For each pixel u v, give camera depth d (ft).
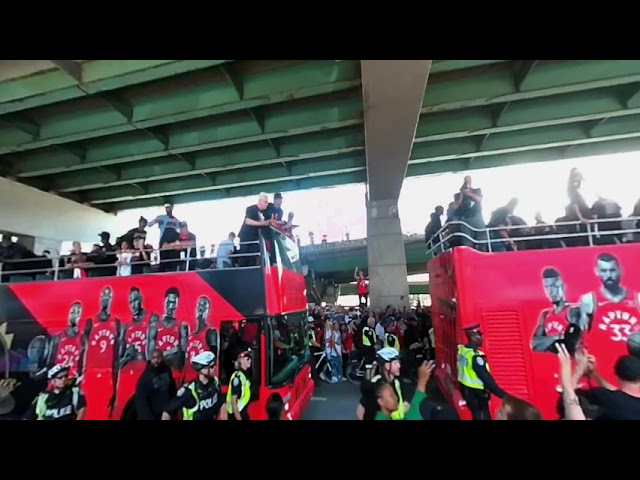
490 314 19.26
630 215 24.12
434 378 25.13
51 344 24.56
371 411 14.96
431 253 32.19
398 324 47.75
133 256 31.30
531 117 46.75
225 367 21.04
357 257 113.70
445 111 46.70
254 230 25.35
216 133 50.78
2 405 24.29
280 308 22.75
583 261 18.89
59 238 71.46
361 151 58.39
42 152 57.41
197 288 22.59
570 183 25.53
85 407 22.25
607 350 17.76
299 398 24.32
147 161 62.44
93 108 45.16
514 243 24.82
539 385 18.07
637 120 50.65
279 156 57.36
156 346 22.52
